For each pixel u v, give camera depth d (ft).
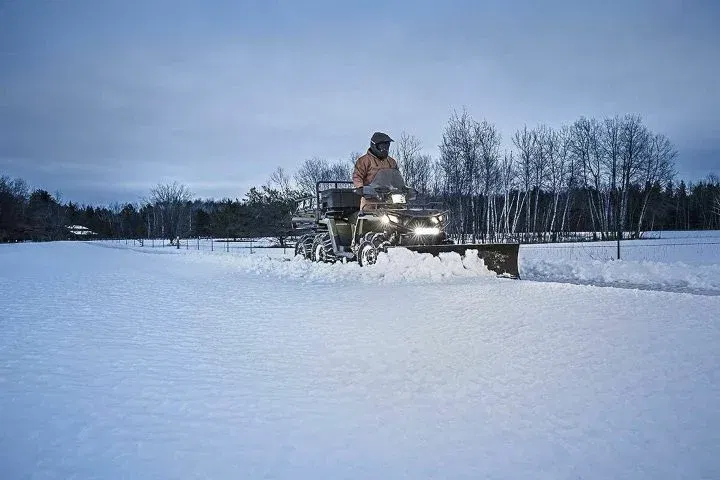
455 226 126.82
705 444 9.05
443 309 21.98
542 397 11.45
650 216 204.95
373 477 8.07
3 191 249.75
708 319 18.21
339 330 18.71
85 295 29.99
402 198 39.75
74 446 9.25
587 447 9.04
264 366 14.35
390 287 29.94
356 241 42.68
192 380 13.12
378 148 42.78
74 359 15.26
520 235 162.30
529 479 7.98
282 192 152.56
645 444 9.11
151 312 23.59
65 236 311.06
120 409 11.10
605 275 35.78
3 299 28.40
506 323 18.79
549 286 27.30
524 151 160.56
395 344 16.40
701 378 12.27
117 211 366.63
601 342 15.67
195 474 8.18
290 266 45.57
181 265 56.34
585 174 171.53
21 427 10.13
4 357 15.51
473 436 9.55
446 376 13.09
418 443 9.29
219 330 19.29
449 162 132.05
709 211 260.62
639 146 166.50
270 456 8.80
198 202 360.69
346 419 10.43
